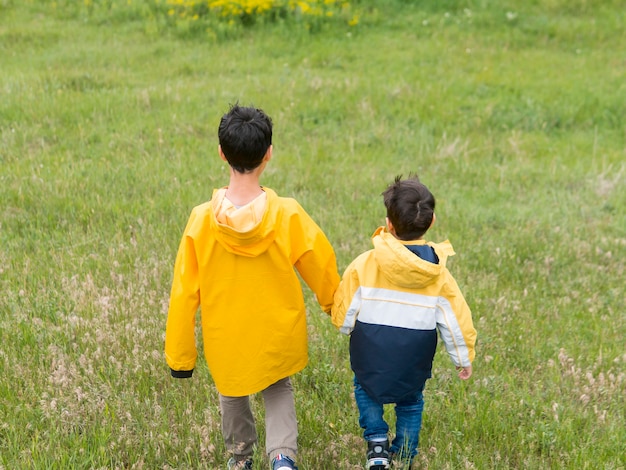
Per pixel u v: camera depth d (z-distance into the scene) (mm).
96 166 7727
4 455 3455
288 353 3217
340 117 10406
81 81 11188
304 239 3090
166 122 9422
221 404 3385
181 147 8539
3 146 8148
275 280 3092
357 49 14461
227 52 13977
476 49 14570
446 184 8250
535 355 4758
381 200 7508
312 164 8438
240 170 2992
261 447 3627
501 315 5215
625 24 16047
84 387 4031
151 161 7957
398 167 8711
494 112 10977
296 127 9836
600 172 8969
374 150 9367
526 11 16828
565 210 7598
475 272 6027
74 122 9273
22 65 12320
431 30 15781
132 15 15930
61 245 5934
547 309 5430
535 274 6070
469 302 5379
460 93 11781
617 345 4953
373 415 3367
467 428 3896
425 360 3213
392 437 3799
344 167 8516
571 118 10945
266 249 3020
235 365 3189
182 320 3105
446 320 3148
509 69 13305
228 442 3451
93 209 6531
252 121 2961
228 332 3143
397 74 12680
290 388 3414
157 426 3736
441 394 4188
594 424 4043
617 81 12695
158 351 4426
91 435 3650
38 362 4242
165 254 5816
